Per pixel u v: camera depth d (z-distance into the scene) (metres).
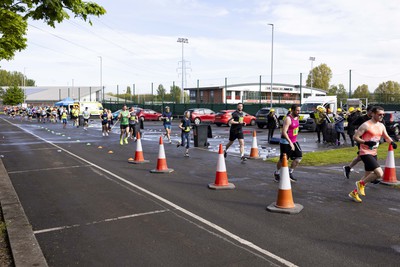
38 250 4.82
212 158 13.22
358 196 7.20
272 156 13.41
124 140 20.06
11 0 6.65
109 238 5.35
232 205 6.95
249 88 67.19
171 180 9.27
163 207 6.85
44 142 19.48
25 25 11.39
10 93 91.94
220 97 63.91
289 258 4.58
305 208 6.71
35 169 11.12
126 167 11.28
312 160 12.11
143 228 5.74
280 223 5.90
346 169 9.02
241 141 12.11
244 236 5.35
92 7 7.07
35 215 6.45
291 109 8.55
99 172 10.45
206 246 5.00
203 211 6.58
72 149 16.19
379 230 5.56
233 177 9.57
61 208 6.87
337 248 4.89
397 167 10.68
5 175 9.95
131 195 7.76
